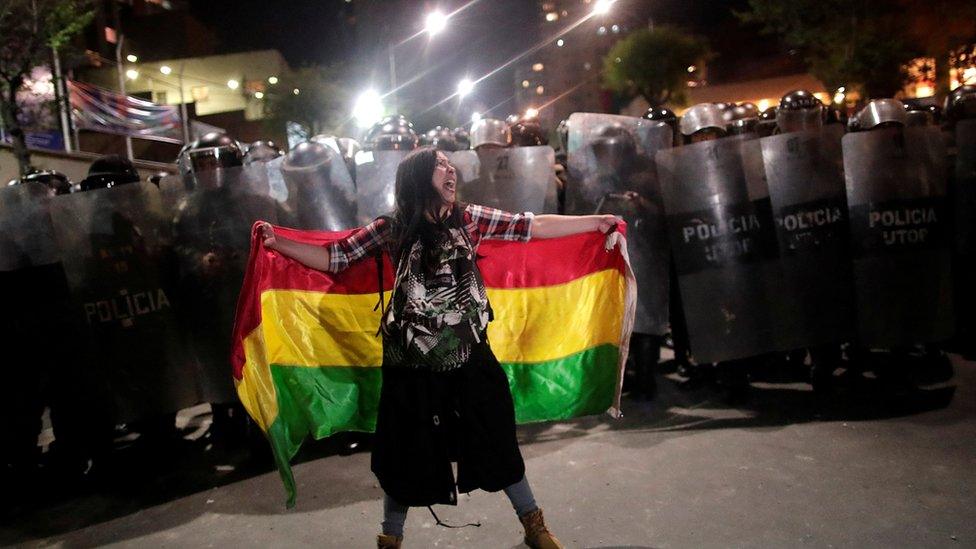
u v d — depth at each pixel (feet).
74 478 14.38
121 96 59.67
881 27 53.11
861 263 15.70
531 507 9.32
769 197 15.80
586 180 16.29
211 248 14.12
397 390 8.71
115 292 14.07
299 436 11.00
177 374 14.42
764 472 12.17
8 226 13.61
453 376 8.63
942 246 15.76
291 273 11.03
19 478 14.33
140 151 77.41
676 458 13.08
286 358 10.97
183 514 12.34
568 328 11.70
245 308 9.67
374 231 9.01
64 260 13.88
